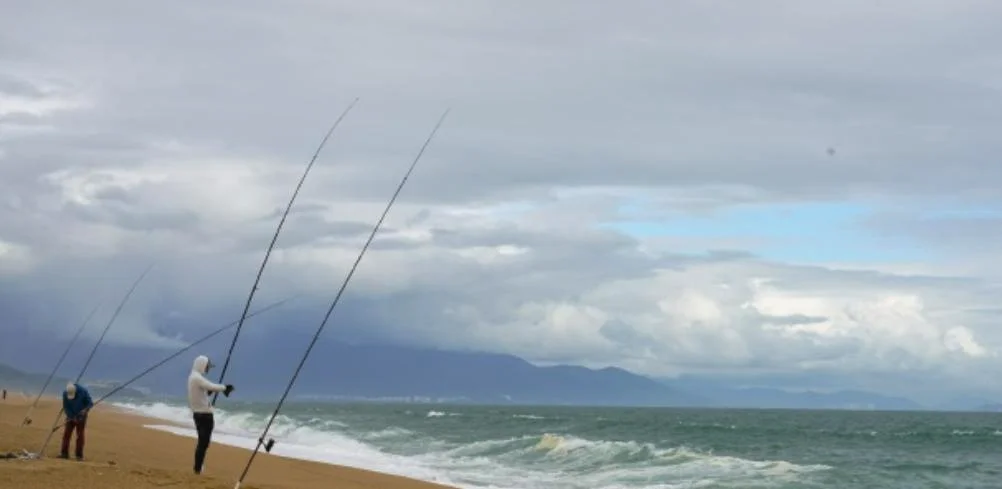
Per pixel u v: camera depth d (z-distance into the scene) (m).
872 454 38.19
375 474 20.02
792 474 25.30
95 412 43.06
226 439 32.53
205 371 12.85
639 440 45.44
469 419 73.56
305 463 21.19
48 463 12.41
